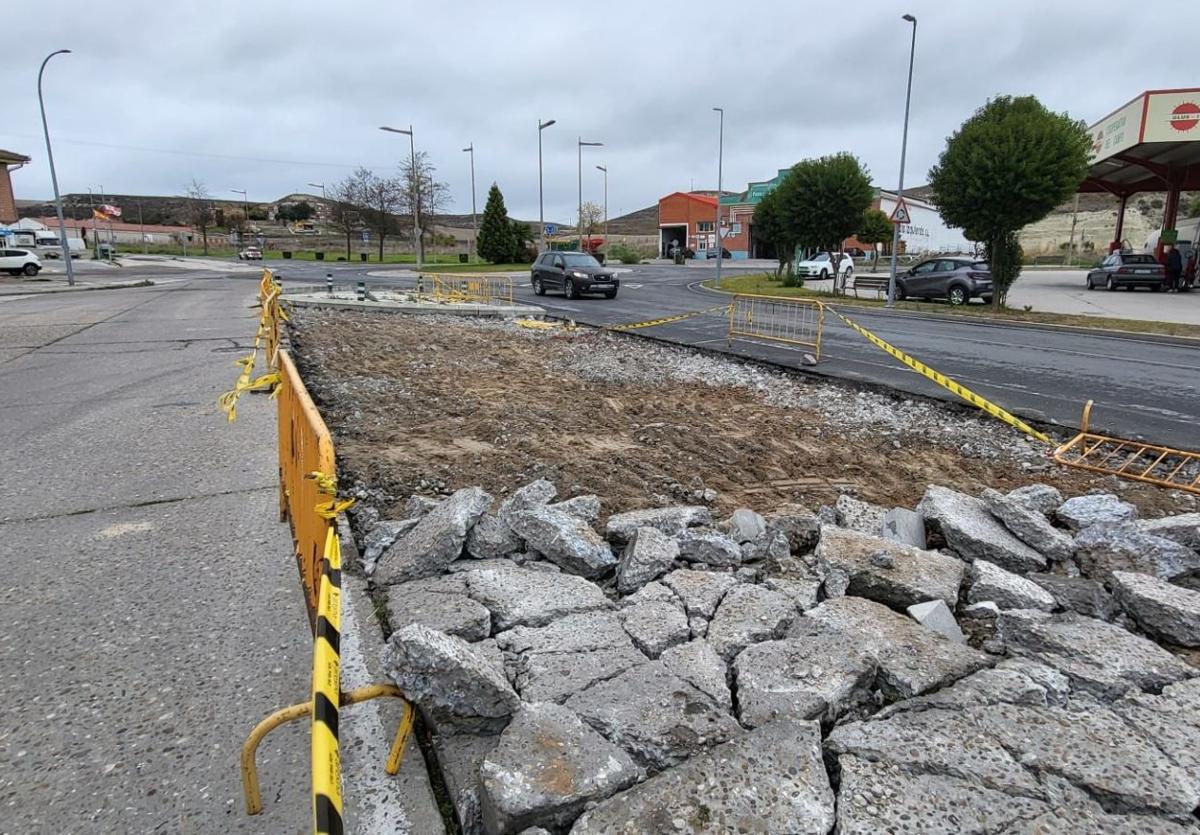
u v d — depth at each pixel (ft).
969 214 68.08
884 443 22.99
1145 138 81.82
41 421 24.36
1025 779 7.34
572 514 14.98
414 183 160.86
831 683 8.88
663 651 10.00
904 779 7.30
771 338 45.91
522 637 10.23
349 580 12.30
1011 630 10.84
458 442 22.06
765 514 16.40
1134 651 10.06
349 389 29.81
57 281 119.96
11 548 13.96
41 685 9.68
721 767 7.32
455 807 7.61
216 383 31.60
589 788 7.05
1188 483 19.43
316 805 5.00
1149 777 7.39
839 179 96.17
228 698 9.44
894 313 68.03
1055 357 39.70
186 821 7.45
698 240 258.98
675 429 23.67
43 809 7.59
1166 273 97.60
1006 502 15.05
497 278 127.03
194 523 15.30
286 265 194.90
